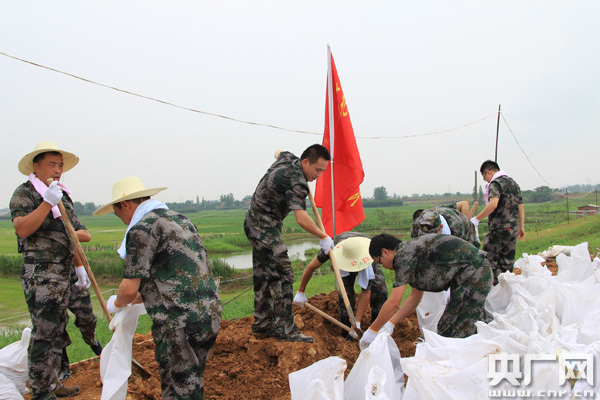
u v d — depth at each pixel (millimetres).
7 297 13344
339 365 2291
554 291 3799
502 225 6352
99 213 3104
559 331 3029
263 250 4102
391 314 3500
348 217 6148
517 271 7082
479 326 3111
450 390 2248
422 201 105812
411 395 2432
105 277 18656
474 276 3512
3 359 3426
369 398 2129
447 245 3486
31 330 3520
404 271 3484
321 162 3967
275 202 4039
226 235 40875
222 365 3846
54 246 3297
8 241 39938
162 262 2693
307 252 24375
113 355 2791
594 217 29109
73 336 6527
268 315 4273
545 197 75750
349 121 6129
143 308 2936
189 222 2883
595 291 3740
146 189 2871
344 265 4523
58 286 3279
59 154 3447
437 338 2857
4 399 3131
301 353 3805
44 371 3176
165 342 2664
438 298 4566
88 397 3367
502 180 6285
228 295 12414
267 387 3412
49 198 3061
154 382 3508
